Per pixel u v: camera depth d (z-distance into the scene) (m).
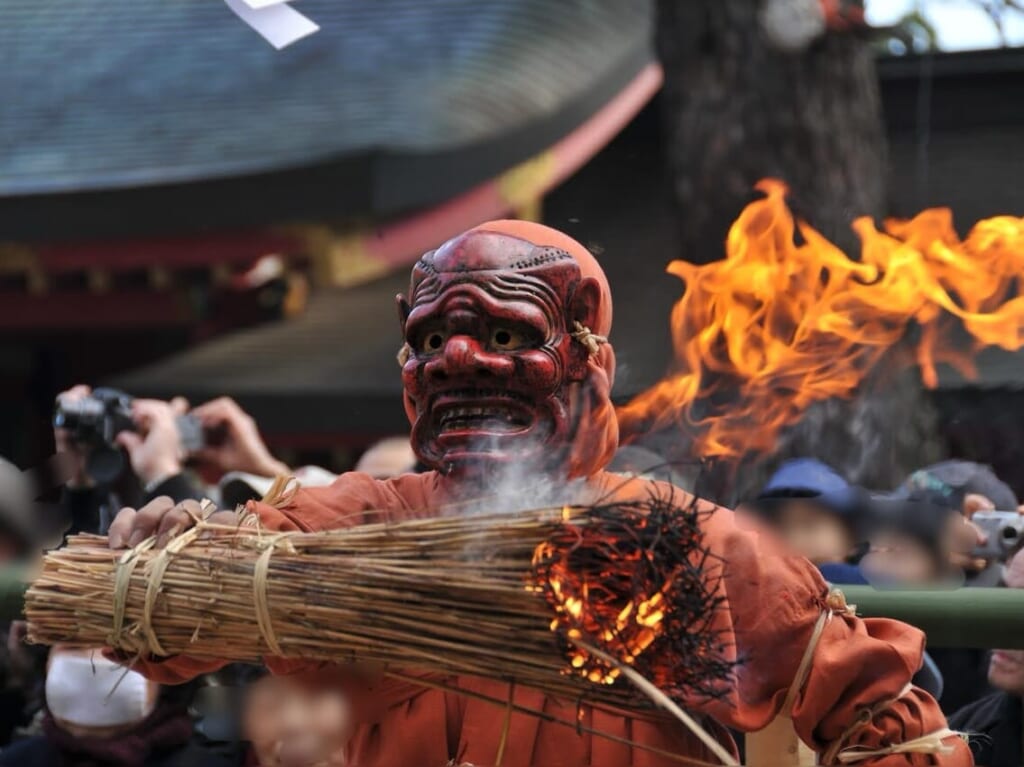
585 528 4.91
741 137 13.76
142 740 7.80
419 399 5.69
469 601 4.95
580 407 5.68
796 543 8.13
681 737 5.44
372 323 24.81
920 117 27.61
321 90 23.75
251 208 20.67
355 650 5.03
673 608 4.87
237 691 7.80
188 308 22.98
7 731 9.31
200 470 11.00
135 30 27.06
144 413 10.18
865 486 12.91
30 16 28.08
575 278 5.71
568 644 4.89
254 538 5.22
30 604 5.32
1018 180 26.17
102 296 23.27
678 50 13.97
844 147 13.73
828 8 13.66
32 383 26.16
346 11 26.44
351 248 21.30
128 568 5.23
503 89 23.59
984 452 19.39
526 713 5.20
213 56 25.70
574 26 25.94
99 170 21.89
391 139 21.45
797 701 5.55
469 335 5.56
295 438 22.55
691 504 5.06
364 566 5.03
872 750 5.50
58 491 9.69
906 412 13.45
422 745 5.52
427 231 21.98
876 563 8.27
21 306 23.30
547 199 27.80
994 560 8.35
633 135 28.52
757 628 5.51
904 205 25.67
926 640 6.05
